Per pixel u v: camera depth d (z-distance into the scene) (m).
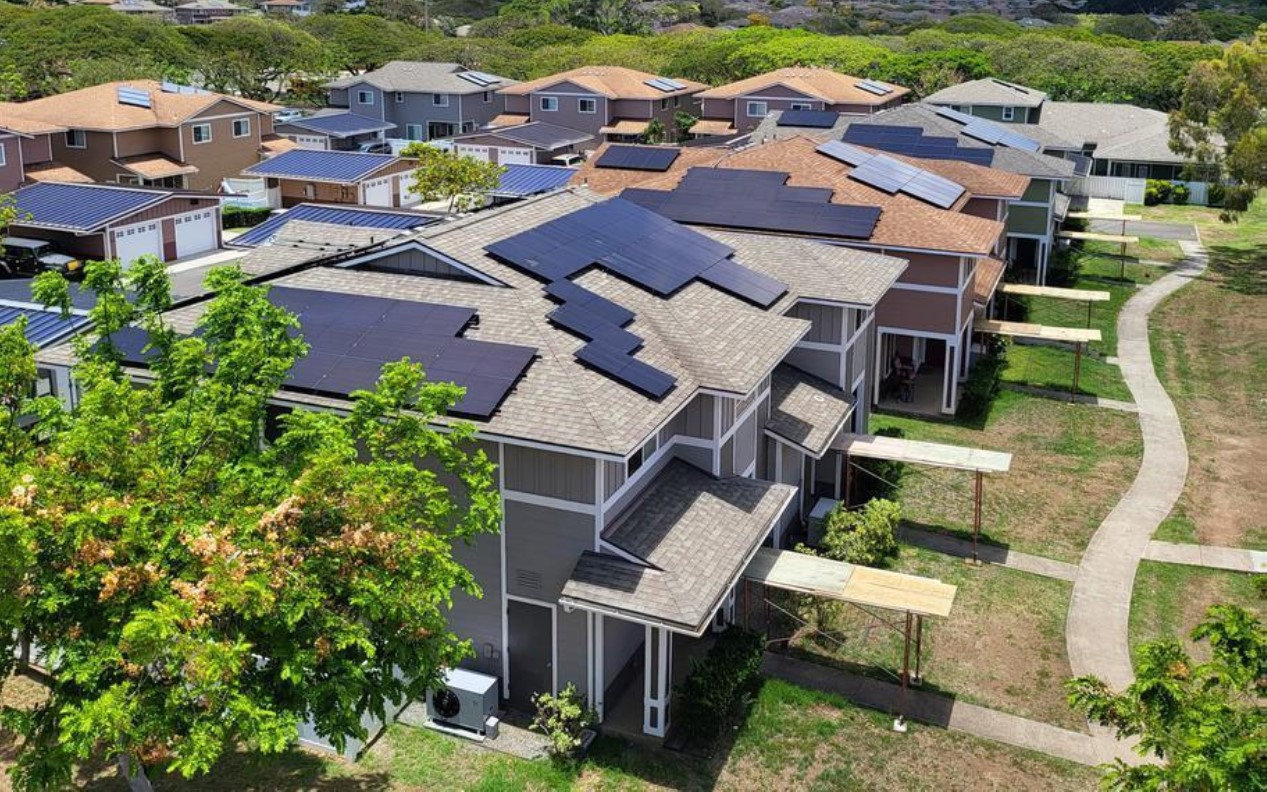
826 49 106.88
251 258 31.05
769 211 39.47
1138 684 14.30
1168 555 28.89
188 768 13.59
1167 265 60.19
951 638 24.94
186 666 14.11
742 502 23.38
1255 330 48.56
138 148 67.69
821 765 20.64
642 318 24.77
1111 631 25.33
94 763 19.66
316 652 15.07
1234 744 12.77
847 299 29.91
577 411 20.59
